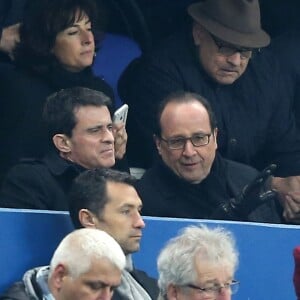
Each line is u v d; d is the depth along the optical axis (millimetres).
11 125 31641
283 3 38594
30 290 26062
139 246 28047
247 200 29578
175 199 30328
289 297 29453
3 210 27203
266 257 29281
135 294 26922
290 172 34656
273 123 34656
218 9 33375
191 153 30078
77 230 24859
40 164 28969
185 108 30203
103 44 37125
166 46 34094
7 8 34688
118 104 35812
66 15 31984
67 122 29016
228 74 33406
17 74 32031
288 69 35312
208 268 24828
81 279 24375
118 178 27000
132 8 36969
